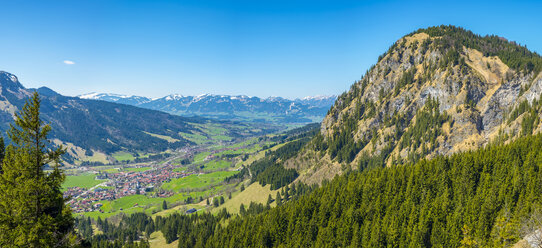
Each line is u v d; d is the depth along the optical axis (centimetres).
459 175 12731
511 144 13488
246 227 15600
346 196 14538
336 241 12425
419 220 11225
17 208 3831
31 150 3891
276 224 14512
